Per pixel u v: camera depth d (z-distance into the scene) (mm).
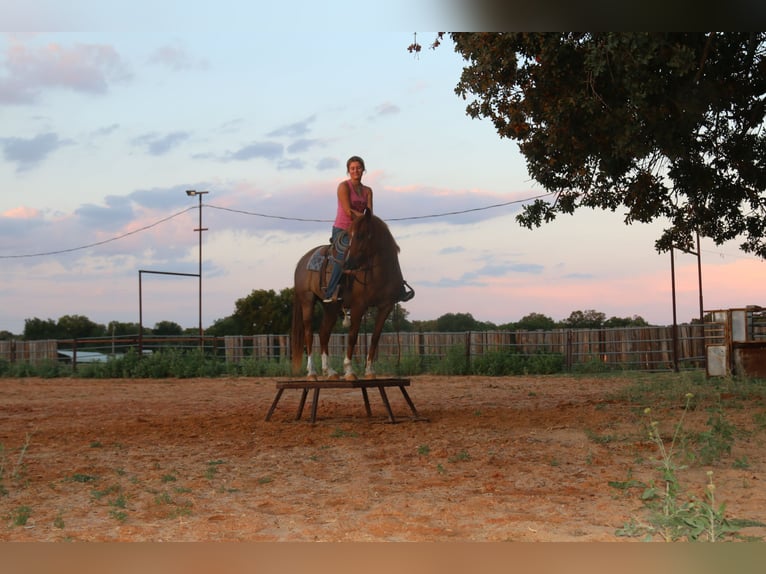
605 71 9438
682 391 13391
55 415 12367
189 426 10125
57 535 4270
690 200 13742
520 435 8367
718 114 12172
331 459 7082
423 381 21203
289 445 8094
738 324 15766
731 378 14711
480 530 4238
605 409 10875
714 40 10398
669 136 10055
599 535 4047
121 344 34344
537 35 9438
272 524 4488
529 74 10414
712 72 11242
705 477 5699
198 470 6590
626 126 9500
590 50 9250
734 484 5406
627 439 7766
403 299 9594
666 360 24344
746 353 15602
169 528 4418
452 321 42812
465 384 19250
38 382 24969
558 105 9820
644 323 38094
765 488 5238
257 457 7293
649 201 12492
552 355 25219
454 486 5602
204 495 5453
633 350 25031
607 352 25422
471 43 10320
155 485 5895
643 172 12336
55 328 55125
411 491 5445
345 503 5074
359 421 10039
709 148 13016
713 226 14172
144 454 7633
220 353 32344
